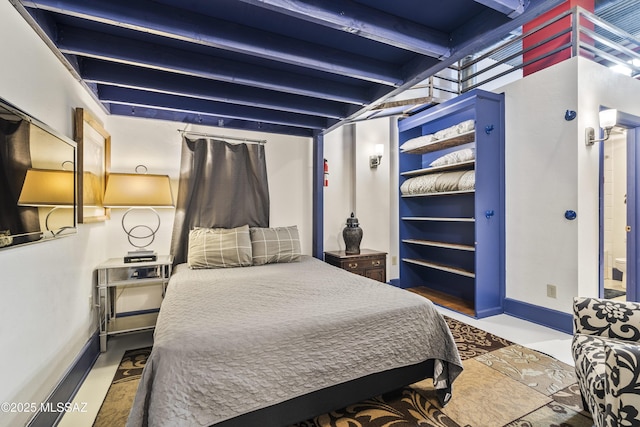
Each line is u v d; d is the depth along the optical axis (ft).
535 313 9.72
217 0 4.99
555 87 9.20
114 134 9.61
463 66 13.10
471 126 10.44
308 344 4.95
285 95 8.89
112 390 6.19
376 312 5.62
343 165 13.30
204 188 10.68
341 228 13.25
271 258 10.00
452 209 12.75
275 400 4.62
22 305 4.40
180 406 4.04
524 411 5.49
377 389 5.56
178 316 5.25
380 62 6.92
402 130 13.60
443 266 12.16
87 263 7.26
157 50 6.31
